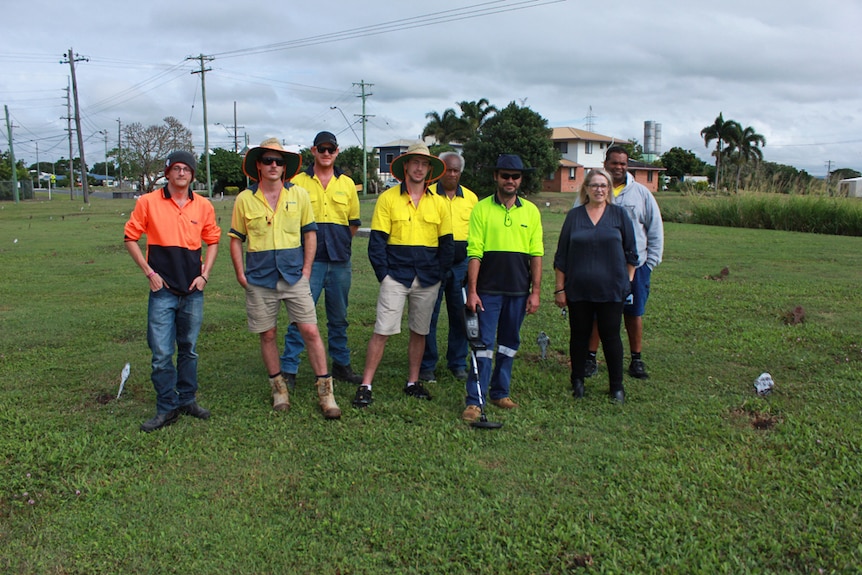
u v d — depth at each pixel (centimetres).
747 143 6400
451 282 561
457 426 454
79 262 1302
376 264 492
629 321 560
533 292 488
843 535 319
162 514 345
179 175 437
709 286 995
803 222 2164
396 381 554
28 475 380
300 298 471
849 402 488
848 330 713
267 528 331
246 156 468
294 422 463
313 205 530
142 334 718
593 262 488
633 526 328
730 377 559
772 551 307
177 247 442
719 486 365
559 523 330
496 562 303
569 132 6078
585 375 557
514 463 398
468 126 5503
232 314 815
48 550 315
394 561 306
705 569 294
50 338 700
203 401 504
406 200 487
